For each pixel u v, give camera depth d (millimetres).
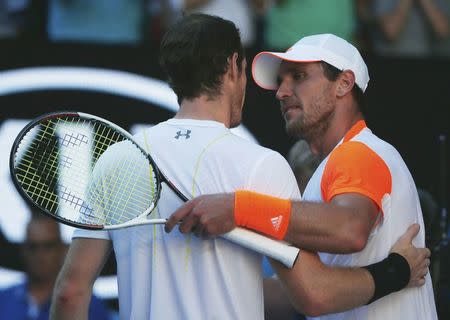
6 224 17047
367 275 10398
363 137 11477
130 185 10172
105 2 18891
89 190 10320
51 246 16578
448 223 17828
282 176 9984
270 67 12078
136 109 17797
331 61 11562
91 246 10203
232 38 10289
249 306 9867
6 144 17312
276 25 19469
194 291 9859
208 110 10219
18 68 17516
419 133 18719
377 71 18703
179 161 10031
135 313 10086
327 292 10008
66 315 10156
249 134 18094
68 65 17656
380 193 10555
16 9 18703
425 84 18797
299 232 9797
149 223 9711
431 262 13438
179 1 19156
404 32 20172
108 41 18906
